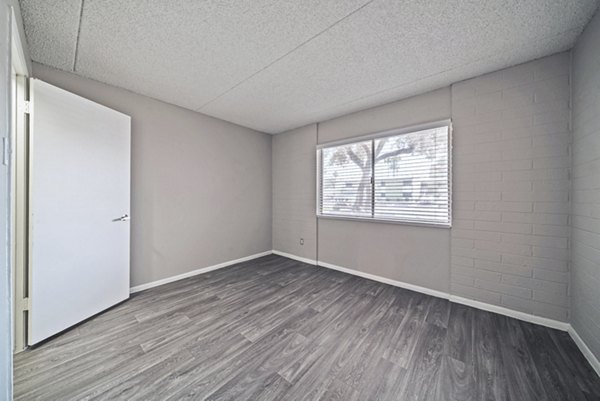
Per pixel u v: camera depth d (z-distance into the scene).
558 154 1.93
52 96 1.82
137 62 2.08
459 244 2.41
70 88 2.24
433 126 2.58
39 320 1.73
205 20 1.58
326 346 1.73
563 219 1.91
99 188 2.18
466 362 1.56
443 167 2.56
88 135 2.08
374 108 3.08
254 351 1.67
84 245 2.04
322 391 1.34
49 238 1.79
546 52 1.92
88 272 2.08
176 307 2.33
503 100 2.16
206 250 3.43
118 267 2.37
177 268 3.10
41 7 1.45
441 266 2.58
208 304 2.39
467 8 1.48
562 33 1.70
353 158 3.34
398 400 1.28
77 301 1.98
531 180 2.04
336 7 1.47
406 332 1.91
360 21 1.59
